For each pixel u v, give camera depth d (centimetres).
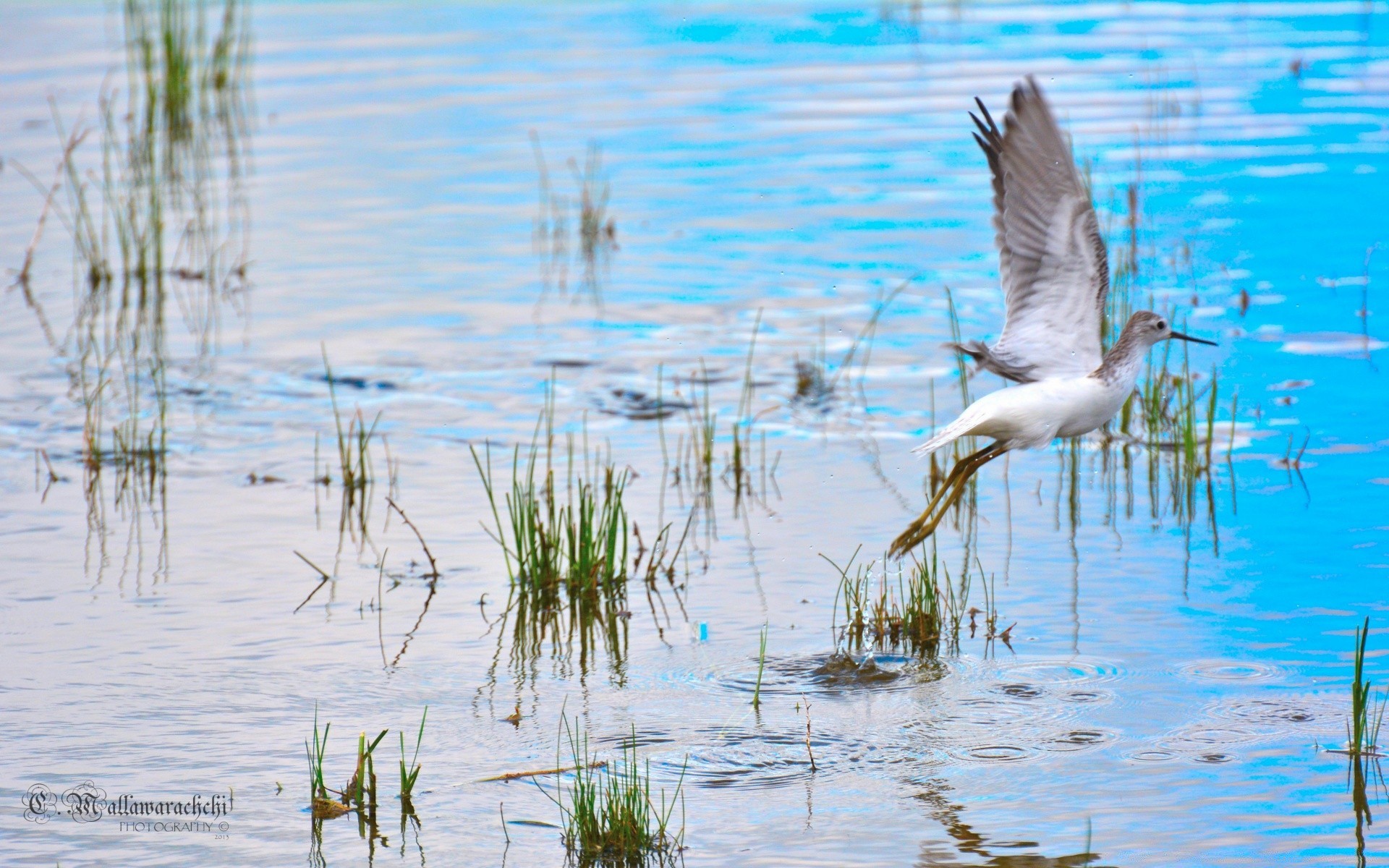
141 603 1173
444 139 2447
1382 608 1112
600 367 1670
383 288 1909
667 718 1005
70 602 1172
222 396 1614
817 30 3095
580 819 858
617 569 1239
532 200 2206
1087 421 1030
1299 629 1088
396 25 3144
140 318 1831
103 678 1054
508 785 927
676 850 848
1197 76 2672
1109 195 2108
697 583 1212
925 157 2316
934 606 1109
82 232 2130
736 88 2662
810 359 1673
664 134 2438
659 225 2092
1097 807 880
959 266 1906
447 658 1093
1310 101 2519
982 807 885
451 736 983
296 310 1848
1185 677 1027
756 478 1407
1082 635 1095
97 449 1457
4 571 1224
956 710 1001
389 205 2194
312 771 910
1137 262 1891
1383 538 1230
